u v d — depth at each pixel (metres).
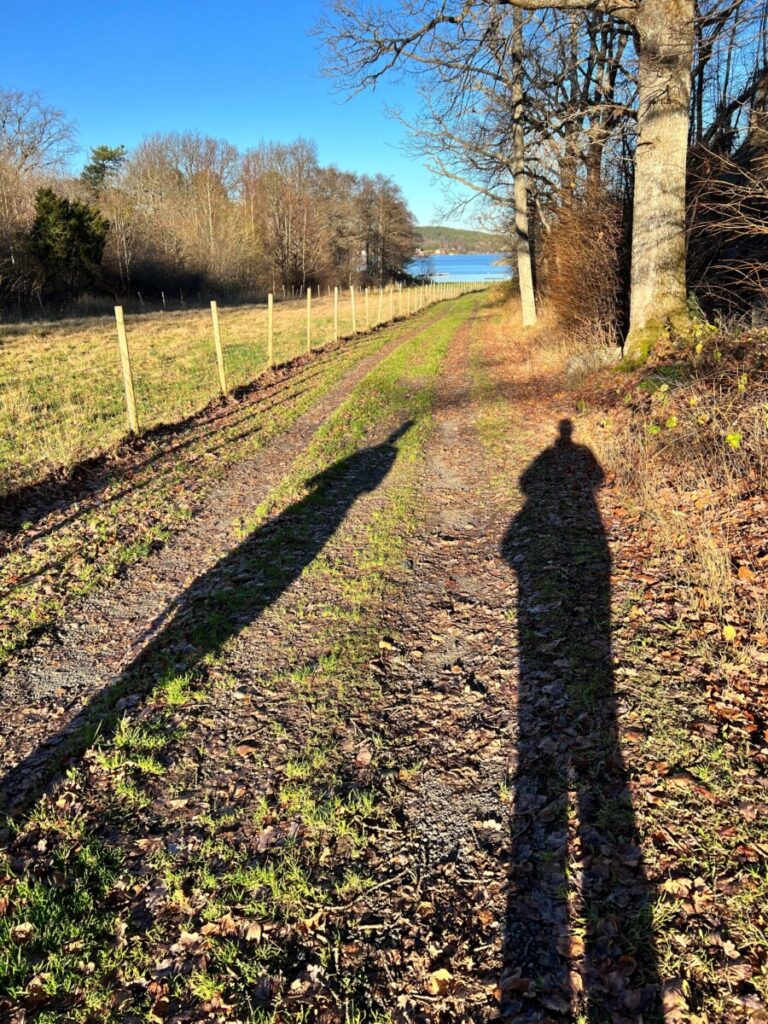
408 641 4.43
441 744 3.45
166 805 3.18
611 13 9.69
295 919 2.58
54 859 2.88
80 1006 2.30
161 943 2.51
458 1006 2.22
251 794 3.21
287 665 4.24
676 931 2.34
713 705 3.37
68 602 5.16
